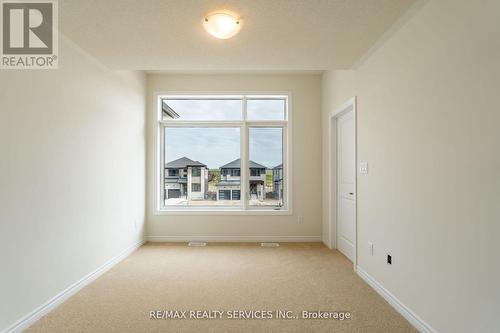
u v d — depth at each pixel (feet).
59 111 7.57
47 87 7.13
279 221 14.34
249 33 7.50
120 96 11.29
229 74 14.38
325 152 13.82
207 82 14.39
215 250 12.73
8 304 5.99
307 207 14.38
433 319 5.92
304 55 8.93
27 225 6.49
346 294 8.23
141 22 6.95
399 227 7.21
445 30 5.53
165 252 12.41
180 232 14.28
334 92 12.39
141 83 13.55
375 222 8.54
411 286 6.68
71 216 8.10
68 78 7.95
